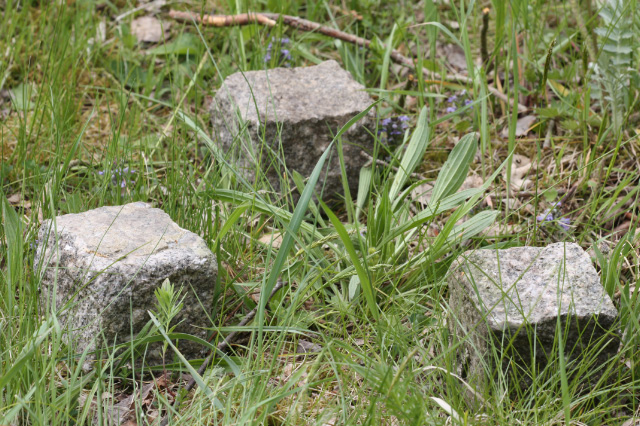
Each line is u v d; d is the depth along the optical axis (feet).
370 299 7.09
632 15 10.41
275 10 14.11
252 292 8.68
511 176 10.82
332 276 8.87
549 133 11.35
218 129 11.17
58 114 10.30
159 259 7.39
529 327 6.73
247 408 6.46
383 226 8.75
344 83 11.10
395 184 9.76
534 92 12.11
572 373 7.04
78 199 9.61
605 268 7.93
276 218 8.30
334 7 14.65
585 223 9.63
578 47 12.52
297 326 7.86
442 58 13.44
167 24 14.73
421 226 8.77
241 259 9.29
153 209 8.41
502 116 12.15
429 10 11.75
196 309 7.72
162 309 7.20
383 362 6.95
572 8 12.46
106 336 7.36
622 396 7.09
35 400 6.42
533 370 6.72
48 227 7.91
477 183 10.82
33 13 14.56
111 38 14.39
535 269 7.39
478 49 13.46
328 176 10.56
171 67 13.51
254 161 9.43
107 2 14.93
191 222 9.43
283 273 8.70
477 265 7.48
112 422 6.79
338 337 8.20
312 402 7.23
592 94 11.37
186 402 7.22
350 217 9.70
